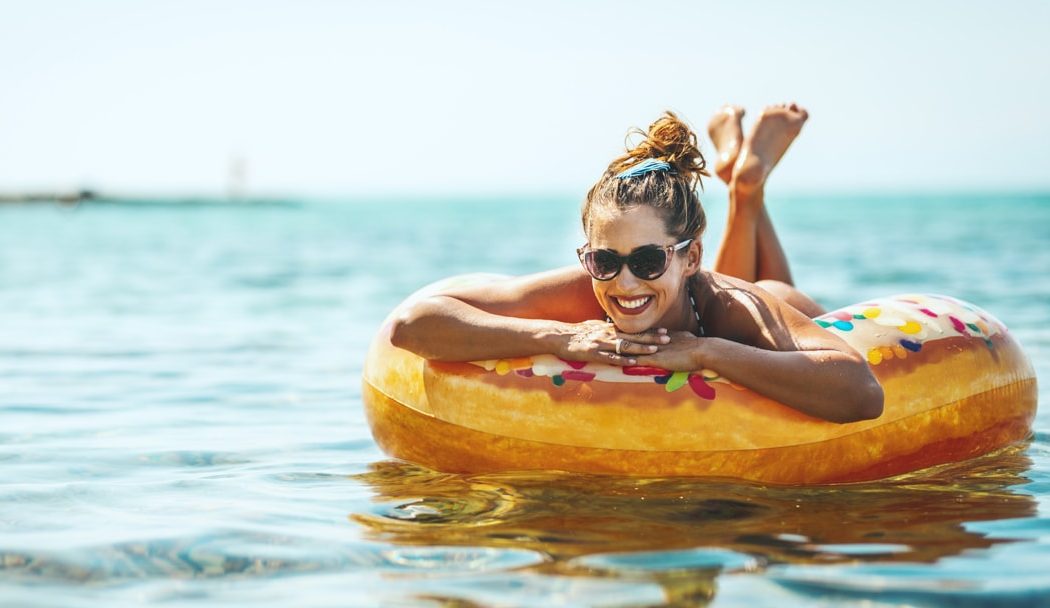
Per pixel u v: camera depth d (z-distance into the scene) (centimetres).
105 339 755
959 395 367
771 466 341
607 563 261
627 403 339
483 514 310
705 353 338
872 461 351
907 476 362
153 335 778
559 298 360
